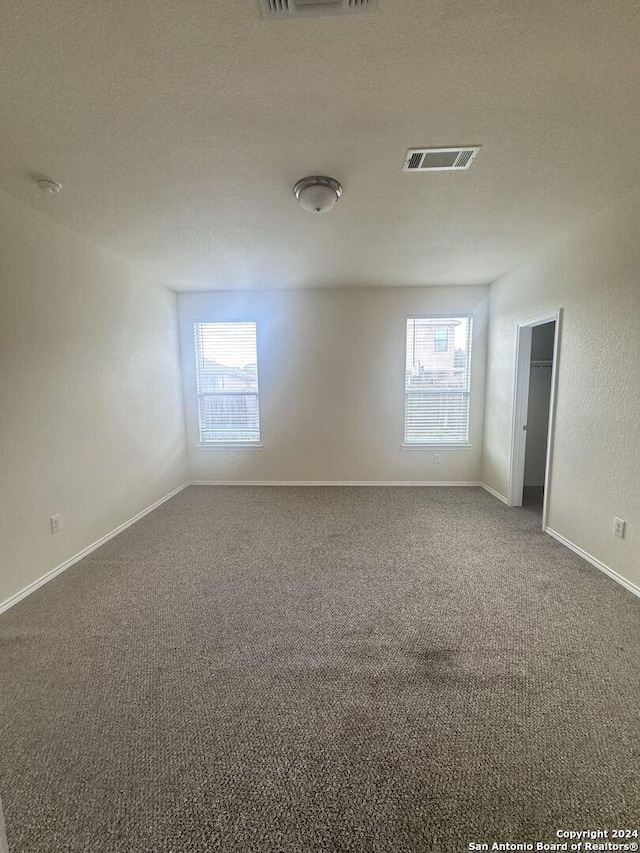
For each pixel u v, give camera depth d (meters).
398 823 1.16
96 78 1.40
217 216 2.60
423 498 4.37
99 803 1.22
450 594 2.40
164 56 1.32
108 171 2.04
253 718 1.52
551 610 2.22
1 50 1.29
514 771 1.30
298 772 1.31
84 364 3.02
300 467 4.99
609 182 2.22
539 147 1.88
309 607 2.28
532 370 4.90
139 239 3.02
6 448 2.31
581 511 2.88
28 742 1.43
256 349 4.86
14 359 2.37
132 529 3.53
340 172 2.09
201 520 3.75
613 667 1.77
